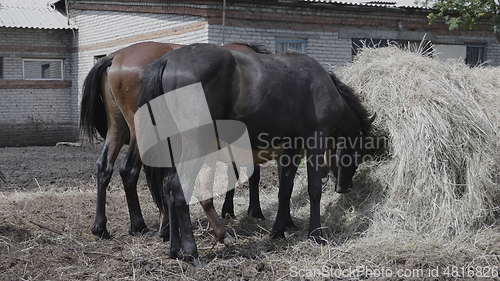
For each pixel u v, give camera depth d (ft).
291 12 36.96
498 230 16.98
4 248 16.10
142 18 40.73
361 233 17.03
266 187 25.99
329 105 16.71
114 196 23.84
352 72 19.95
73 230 18.39
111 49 45.39
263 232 18.49
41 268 14.76
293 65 16.37
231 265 15.06
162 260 15.29
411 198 16.92
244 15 35.40
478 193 16.72
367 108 18.54
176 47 17.72
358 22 39.27
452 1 32.14
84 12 49.19
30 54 50.44
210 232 18.26
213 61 14.60
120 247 16.55
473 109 17.60
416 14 40.75
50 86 51.62
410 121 17.16
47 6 55.47
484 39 44.09
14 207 21.29
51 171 31.07
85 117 17.56
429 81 17.92
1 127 49.34
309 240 16.72
